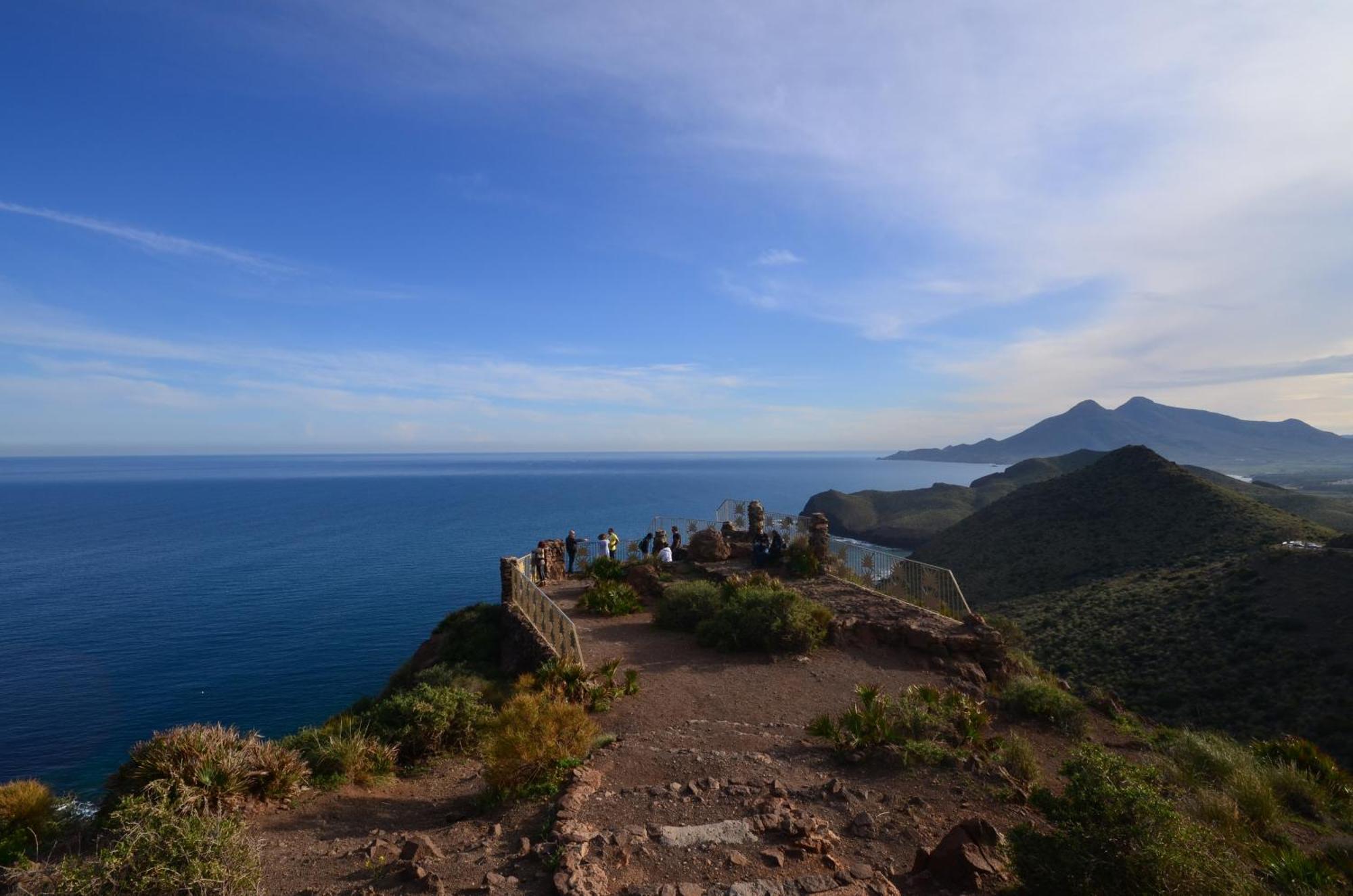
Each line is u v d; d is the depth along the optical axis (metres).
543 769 7.52
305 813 7.38
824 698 11.31
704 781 6.85
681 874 5.00
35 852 6.94
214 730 7.92
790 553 19.97
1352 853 6.64
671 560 22.20
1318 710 26.38
